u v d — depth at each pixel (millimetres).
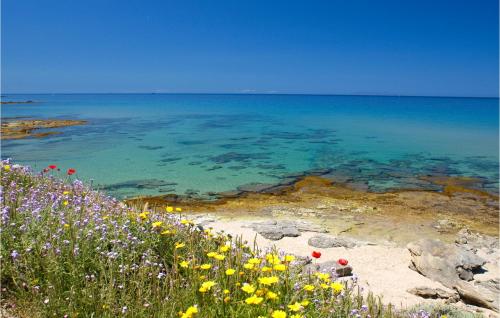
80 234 4652
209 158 25797
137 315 3551
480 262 10391
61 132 40094
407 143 33406
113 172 21078
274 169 22453
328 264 9445
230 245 4684
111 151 28297
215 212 14766
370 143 33375
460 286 8789
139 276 4172
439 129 45125
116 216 5633
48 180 7734
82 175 20031
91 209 5750
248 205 15805
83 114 69562
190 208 15156
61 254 4188
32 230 4504
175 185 18500
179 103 131750
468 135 39156
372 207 15797
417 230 13406
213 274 4223
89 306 3611
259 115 70188
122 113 73375
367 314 3871
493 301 8375
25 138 35125
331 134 40094
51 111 77500
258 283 3830
